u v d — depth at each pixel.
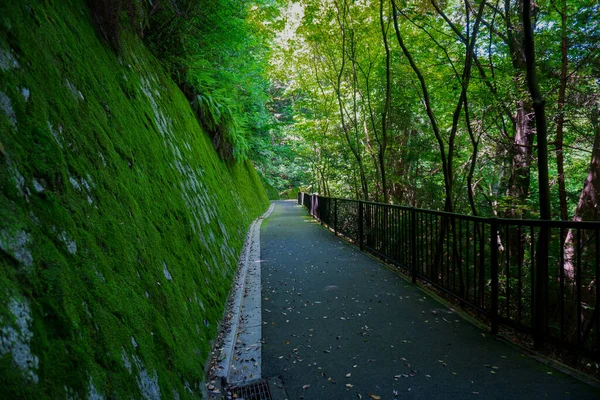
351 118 12.16
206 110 7.82
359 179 13.77
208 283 3.46
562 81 6.07
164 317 2.05
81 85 2.22
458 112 5.34
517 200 6.67
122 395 1.29
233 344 2.92
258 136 14.75
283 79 12.88
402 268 5.25
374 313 3.69
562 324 2.55
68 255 1.37
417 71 5.29
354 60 8.91
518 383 2.33
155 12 5.12
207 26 6.26
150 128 3.62
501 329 3.39
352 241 8.35
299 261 6.29
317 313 3.72
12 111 1.38
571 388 2.25
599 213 5.19
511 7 6.52
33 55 1.71
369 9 8.08
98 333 1.32
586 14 5.58
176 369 1.87
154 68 5.11
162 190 3.21
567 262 5.26
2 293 0.96
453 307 3.85
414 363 2.64
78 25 2.62
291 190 45.84
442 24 7.89
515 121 7.18
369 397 2.22
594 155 5.43
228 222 6.86
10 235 1.09
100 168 2.06
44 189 1.39
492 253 3.14
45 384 0.96
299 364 2.65
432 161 9.57
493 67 6.30
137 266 2.00
